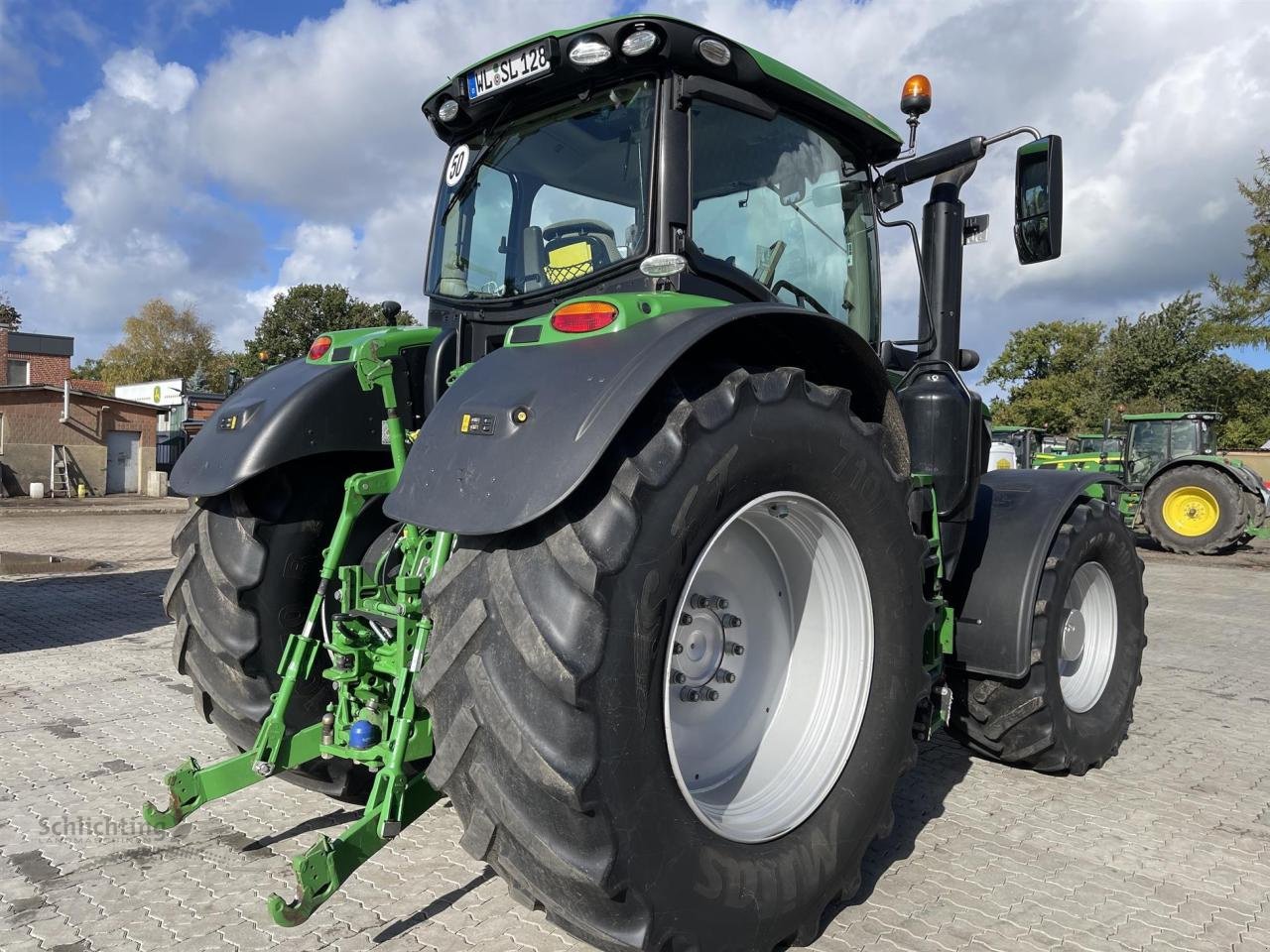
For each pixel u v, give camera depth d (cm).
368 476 254
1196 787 348
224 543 267
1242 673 559
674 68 249
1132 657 391
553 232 277
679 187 249
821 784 229
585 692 169
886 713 241
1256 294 2831
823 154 307
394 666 229
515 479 175
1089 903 252
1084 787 346
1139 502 1373
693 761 229
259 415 266
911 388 308
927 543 272
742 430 198
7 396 2497
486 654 179
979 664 324
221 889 251
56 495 2538
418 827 294
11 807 307
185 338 6103
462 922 232
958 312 332
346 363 279
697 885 189
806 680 243
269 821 295
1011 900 253
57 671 500
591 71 256
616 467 182
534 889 182
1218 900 256
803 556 240
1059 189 301
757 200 279
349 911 238
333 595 265
